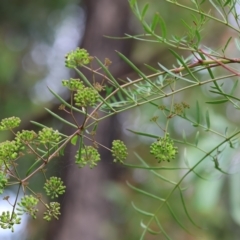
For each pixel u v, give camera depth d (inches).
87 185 83.6
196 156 47.3
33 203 32.0
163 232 36.8
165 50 86.0
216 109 70.8
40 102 95.1
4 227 31.7
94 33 89.2
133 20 90.3
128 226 77.3
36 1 100.7
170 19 76.9
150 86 35.5
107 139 84.8
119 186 77.4
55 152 32.7
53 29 102.0
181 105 34.0
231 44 69.9
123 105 36.0
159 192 71.1
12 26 100.6
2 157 32.1
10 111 96.3
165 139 33.2
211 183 51.4
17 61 100.2
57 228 83.8
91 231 82.8
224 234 71.2
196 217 70.3
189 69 33.8
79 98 32.8
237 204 50.6
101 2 90.7
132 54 88.0
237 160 44.6
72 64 33.4
